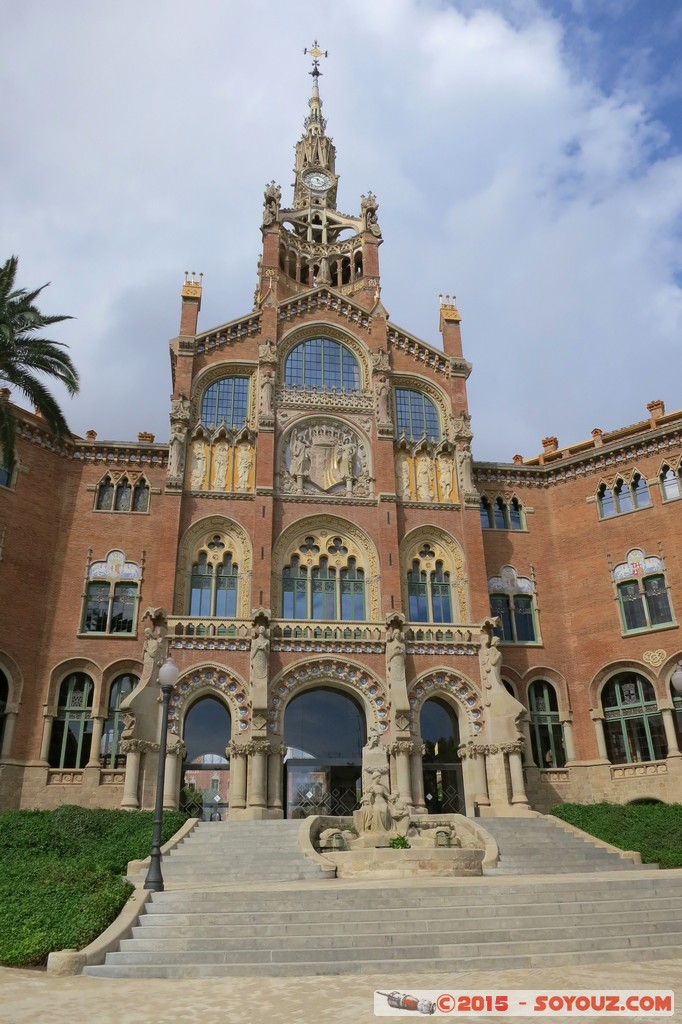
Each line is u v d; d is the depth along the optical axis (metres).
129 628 42.56
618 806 36.06
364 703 39.97
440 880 23.67
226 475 44.47
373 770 31.48
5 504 41.50
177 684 38.31
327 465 45.81
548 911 19.48
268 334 47.91
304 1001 13.38
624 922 19.11
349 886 21.75
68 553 43.31
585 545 47.16
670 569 43.56
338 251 57.72
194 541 42.56
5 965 16.16
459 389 49.06
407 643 41.09
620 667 43.78
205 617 39.81
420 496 45.94
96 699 40.34
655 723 42.09
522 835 33.09
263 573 41.25
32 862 21.00
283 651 39.78
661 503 45.06
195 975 15.78
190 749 38.97
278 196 53.97
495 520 48.62
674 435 45.62
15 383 34.78
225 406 46.84
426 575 44.34
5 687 39.25
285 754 38.28
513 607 46.62
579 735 43.94
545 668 45.22
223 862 27.73
